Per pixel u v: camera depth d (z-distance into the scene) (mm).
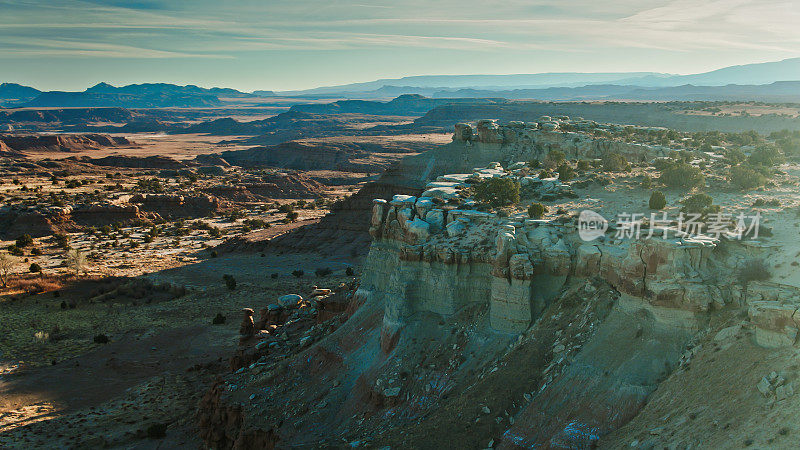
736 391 30312
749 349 31812
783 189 58625
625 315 38562
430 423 39344
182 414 59438
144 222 178625
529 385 39062
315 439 43562
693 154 84500
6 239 154000
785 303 31719
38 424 59281
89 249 144500
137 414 60250
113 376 72500
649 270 37844
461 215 51250
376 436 40781
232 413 49625
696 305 35875
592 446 33594
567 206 55969
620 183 64625
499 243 44281
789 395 27719
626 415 34219
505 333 43750
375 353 49781
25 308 97438
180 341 83125
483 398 39281
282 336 64062
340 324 58688
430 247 48750
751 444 27141
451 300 47438
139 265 128750
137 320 92250
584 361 37750
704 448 28734
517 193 57375
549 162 84688
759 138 113375
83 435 55875
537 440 35562
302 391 49969
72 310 97062
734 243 40219
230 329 86562
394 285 49312
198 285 110750
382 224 58562
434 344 46062
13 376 72312
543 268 44094
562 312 42281
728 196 56594
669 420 31812
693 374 33312
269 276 115562
